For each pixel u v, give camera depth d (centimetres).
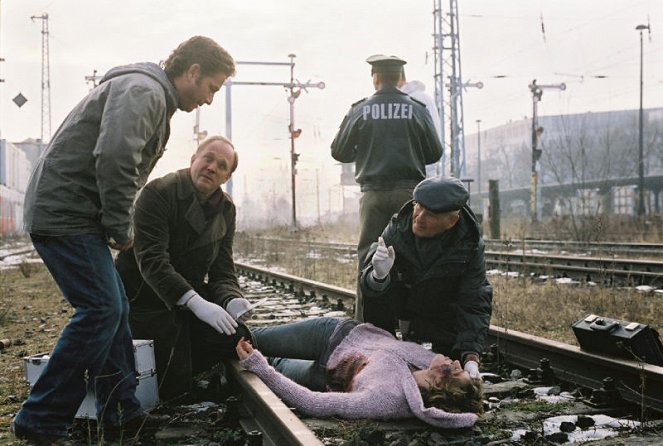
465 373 379
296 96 3606
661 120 7062
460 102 3441
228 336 452
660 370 393
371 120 600
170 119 371
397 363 392
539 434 354
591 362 446
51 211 335
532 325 724
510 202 8012
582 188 2498
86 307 342
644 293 912
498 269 1295
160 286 426
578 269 1114
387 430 368
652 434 358
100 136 328
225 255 497
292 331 455
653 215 2900
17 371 568
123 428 383
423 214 421
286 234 3161
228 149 455
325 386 431
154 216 437
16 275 1647
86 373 347
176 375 445
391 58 612
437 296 453
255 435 333
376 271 424
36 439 339
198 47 369
